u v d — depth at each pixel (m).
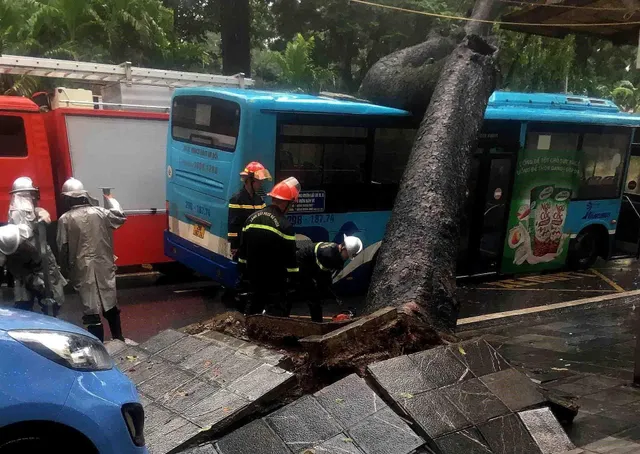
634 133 11.55
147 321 7.45
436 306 4.72
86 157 8.56
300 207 7.95
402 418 3.55
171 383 3.97
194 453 3.26
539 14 7.80
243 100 7.39
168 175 9.07
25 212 5.43
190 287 9.20
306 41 22.72
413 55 7.94
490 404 3.76
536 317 8.16
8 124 7.95
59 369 2.66
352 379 3.74
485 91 6.04
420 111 7.90
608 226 11.29
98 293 5.84
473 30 7.04
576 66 20.38
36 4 15.88
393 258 4.93
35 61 8.73
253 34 25.89
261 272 5.35
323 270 5.70
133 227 9.09
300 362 4.18
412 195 5.23
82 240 5.78
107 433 2.71
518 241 10.13
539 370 5.63
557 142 10.20
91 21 16.67
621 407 4.52
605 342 6.83
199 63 20.36
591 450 3.61
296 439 3.37
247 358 4.04
